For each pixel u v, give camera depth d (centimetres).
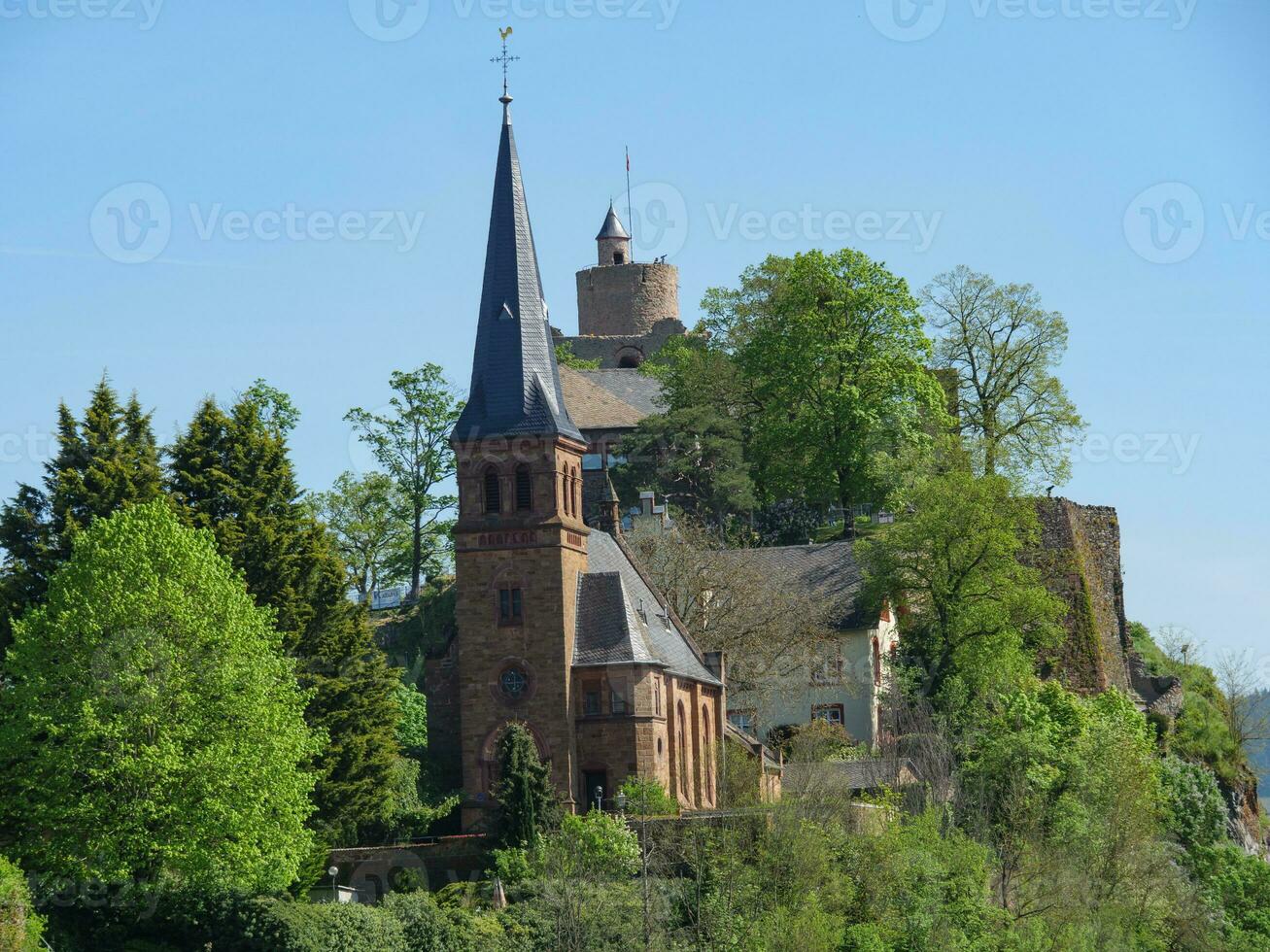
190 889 7281
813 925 7656
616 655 9812
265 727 7606
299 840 7700
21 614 8356
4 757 7350
